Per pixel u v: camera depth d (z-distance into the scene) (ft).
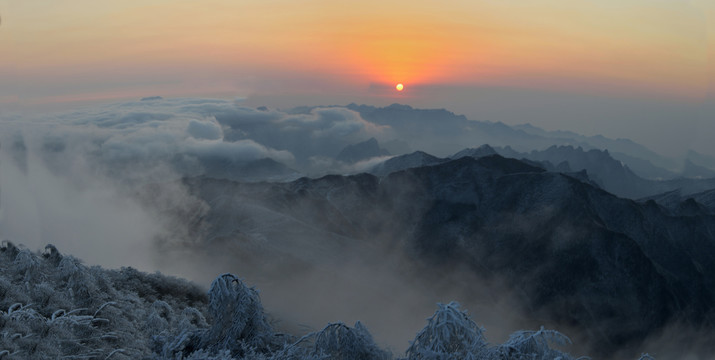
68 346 32.22
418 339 26.55
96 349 32.55
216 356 29.76
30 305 36.24
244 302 32.94
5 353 27.66
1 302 35.09
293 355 29.81
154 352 34.27
